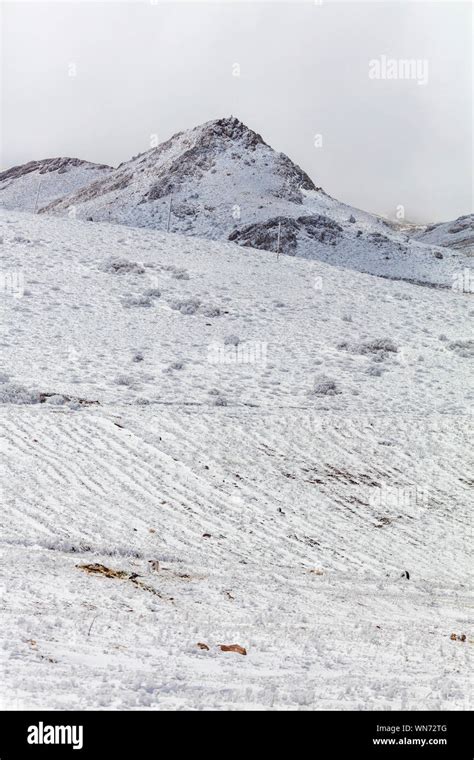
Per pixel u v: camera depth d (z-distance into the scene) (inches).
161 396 1380.4
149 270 2374.5
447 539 1030.4
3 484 920.9
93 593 613.6
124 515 903.1
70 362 1542.8
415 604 790.5
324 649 579.2
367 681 518.6
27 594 578.9
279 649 561.0
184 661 499.5
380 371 1771.7
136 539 841.5
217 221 7381.9
